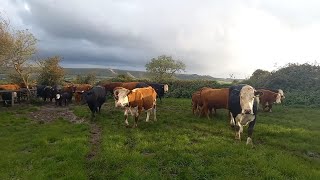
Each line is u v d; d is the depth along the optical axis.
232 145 11.52
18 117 20.33
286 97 27.11
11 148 12.34
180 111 21.83
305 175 8.66
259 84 34.97
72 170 9.38
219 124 16.05
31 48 31.88
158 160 10.16
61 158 10.73
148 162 9.90
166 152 10.80
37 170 9.56
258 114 20.61
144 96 15.77
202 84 37.31
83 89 29.42
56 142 13.13
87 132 14.73
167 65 56.28
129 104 15.07
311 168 9.45
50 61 40.59
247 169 9.22
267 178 8.54
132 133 14.21
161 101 28.09
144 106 15.92
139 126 15.73
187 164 9.77
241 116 12.29
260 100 21.84
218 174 8.91
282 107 24.45
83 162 10.20
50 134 14.38
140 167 9.48
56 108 25.55
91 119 18.62
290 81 32.44
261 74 39.28
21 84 33.72
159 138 13.11
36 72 38.34
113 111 21.77
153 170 9.22
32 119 19.66
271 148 11.59
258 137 13.48
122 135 13.73
